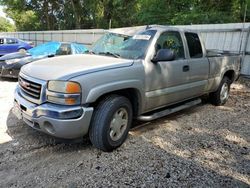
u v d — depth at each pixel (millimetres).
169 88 4414
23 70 3756
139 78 3795
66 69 3369
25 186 2820
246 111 5934
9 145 3725
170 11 17031
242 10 13781
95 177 3027
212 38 10477
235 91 8078
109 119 3467
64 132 3148
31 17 41625
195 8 15320
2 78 8578
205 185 2971
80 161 3361
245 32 9461
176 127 4742
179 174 3168
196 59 4992
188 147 3932
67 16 35500
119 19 31156
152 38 4133
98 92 3285
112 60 3801
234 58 6320
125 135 3822
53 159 3395
